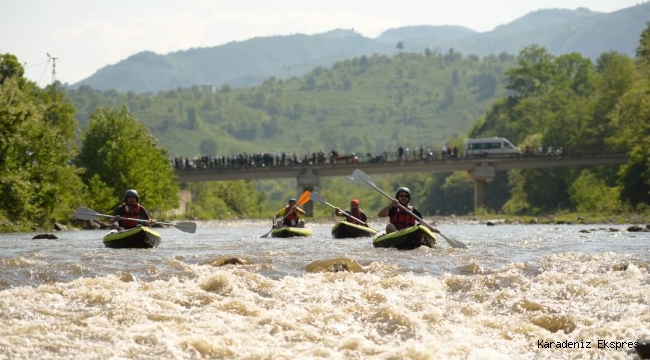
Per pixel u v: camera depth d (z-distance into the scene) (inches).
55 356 538.0
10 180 2987.2
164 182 4746.6
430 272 942.4
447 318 665.0
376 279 849.5
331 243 1605.6
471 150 6205.7
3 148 3019.2
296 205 2084.2
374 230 1903.3
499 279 837.2
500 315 679.7
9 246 1587.1
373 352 556.1
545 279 841.5
